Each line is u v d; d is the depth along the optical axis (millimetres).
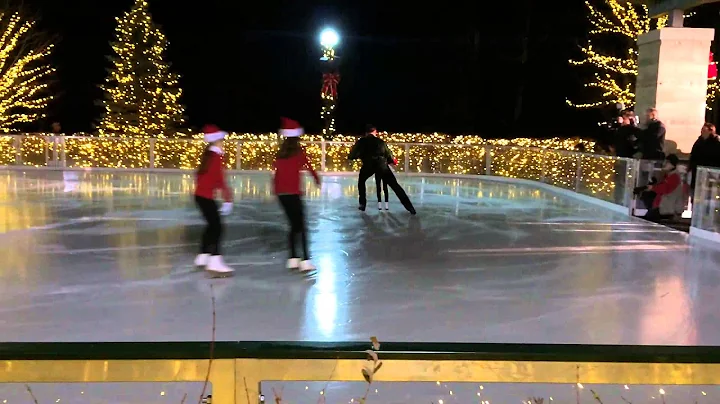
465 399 2709
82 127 25328
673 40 9812
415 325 3809
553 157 12492
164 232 7004
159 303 4188
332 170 16219
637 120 9648
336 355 1532
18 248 6039
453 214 8891
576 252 6230
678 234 7367
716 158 7938
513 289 4734
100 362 1496
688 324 3908
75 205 9289
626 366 1528
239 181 13906
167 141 16203
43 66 21219
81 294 4395
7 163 16219
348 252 6059
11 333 3549
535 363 1528
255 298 4348
